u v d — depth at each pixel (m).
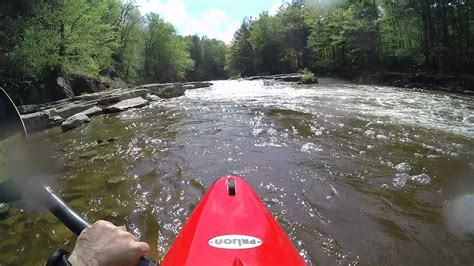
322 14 50.50
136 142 8.92
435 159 6.82
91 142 9.22
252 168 6.51
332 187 5.58
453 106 14.07
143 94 18.55
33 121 11.35
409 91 22.06
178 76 65.75
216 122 11.12
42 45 17.78
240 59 83.00
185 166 6.75
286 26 64.62
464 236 4.09
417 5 31.52
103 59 28.97
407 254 3.80
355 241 4.04
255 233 2.46
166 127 10.73
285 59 64.62
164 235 4.20
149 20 55.03
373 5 38.56
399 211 4.76
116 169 6.78
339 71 46.03
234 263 1.70
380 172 6.20
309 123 10.38
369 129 9.46
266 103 15.65
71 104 16.03
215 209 2.88
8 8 17.14
